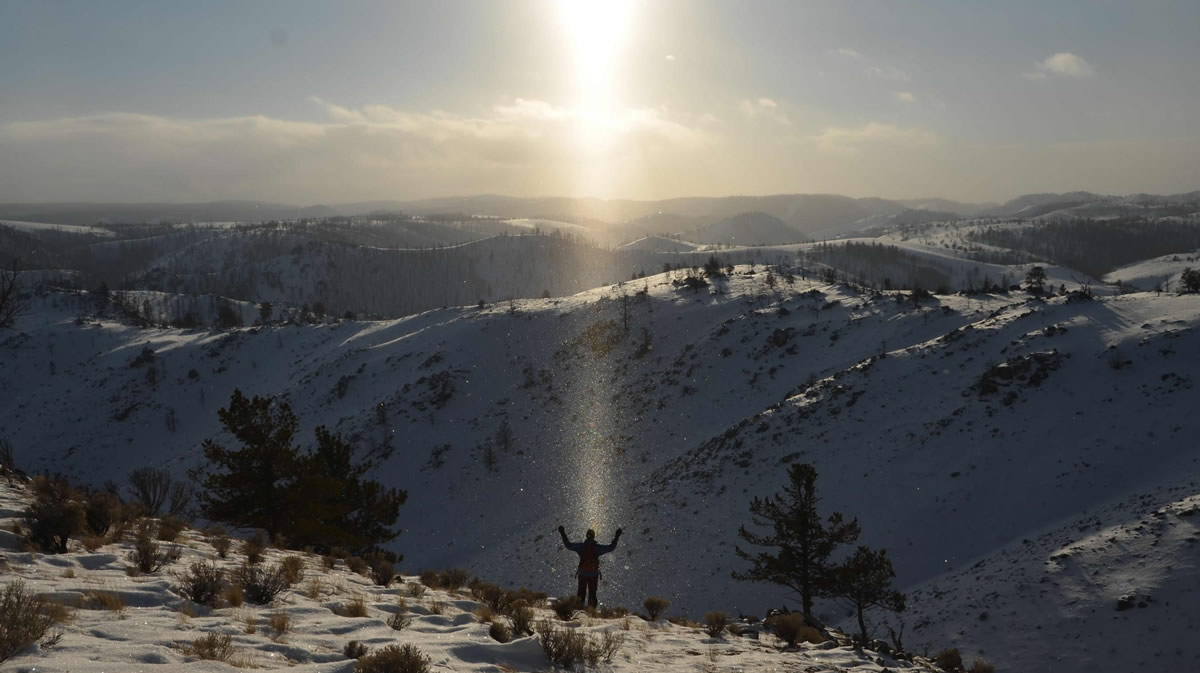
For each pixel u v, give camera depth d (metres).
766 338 111.19
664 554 60.97
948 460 59.28
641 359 119.94
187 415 169.38
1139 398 58.88
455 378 123.38
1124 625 34.66
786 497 60.62
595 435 102.31
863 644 14.80
